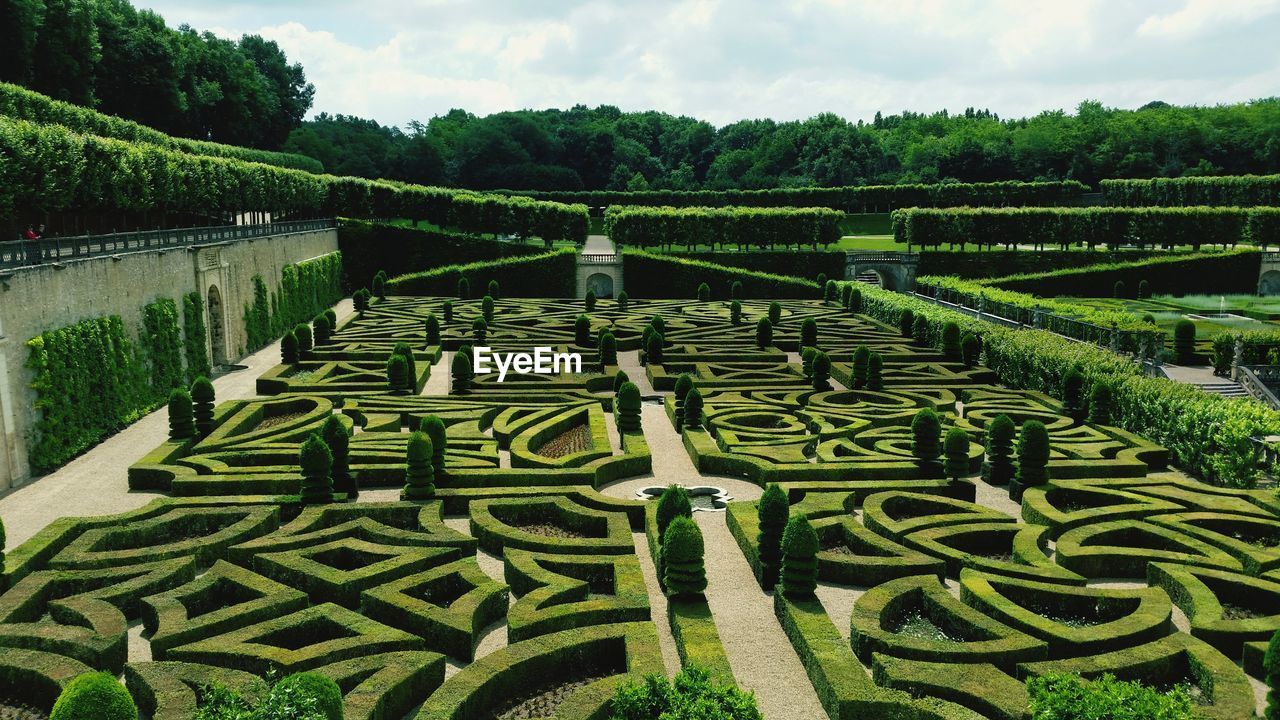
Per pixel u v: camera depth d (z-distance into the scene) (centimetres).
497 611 2016
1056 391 4169
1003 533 2425
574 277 8931
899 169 17212
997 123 19200
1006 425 2948
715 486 2945
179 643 1762
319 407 3669
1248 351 4756
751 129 19400
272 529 2455
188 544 2233
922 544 2298
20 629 1791
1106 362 3962
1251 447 2883
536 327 6172
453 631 1819
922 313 5919
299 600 1945
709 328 6241
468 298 8031
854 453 3166
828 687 1631
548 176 15025
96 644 1725
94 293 3512
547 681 1728
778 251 9712
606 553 2273
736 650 1872
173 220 6231
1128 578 2252
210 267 4900
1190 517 2481
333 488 2703
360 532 2383
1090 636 1797
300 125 14488
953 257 9756
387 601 1922
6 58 6931
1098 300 8425
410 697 1622
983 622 1853
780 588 2009
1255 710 1534
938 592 2014
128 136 6969
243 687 1559
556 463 2970
